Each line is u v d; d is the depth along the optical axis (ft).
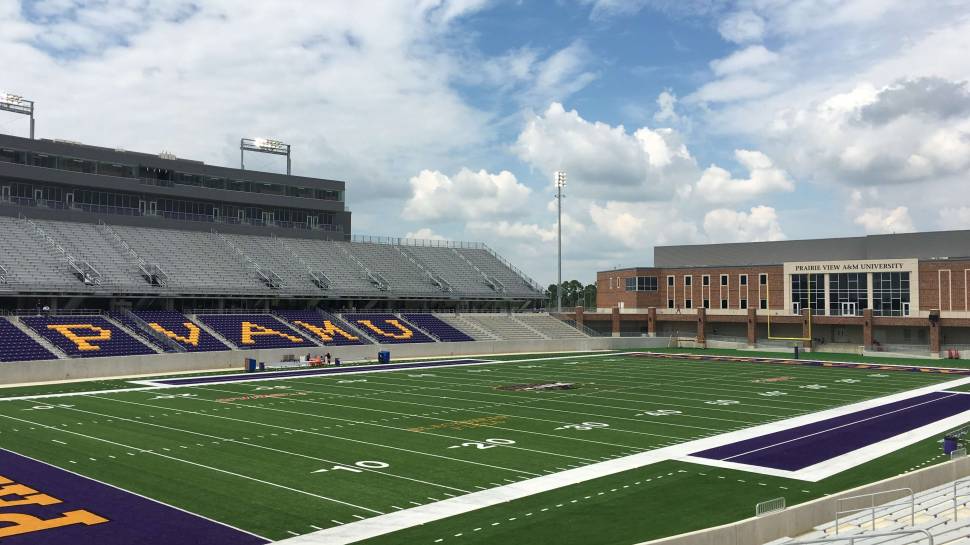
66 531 63.16
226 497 73.82
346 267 294.05
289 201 297.74
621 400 143.43
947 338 262.26
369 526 65.10
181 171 270.26
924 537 53.52
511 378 182.70
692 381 177.06
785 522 60.13
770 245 320.09
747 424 116.67
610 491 76.79
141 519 66.59
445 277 318.04
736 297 307.17
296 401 140.46
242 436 104.94
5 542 60.18
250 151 315.78
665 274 325.62
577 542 60.95
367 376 186.70
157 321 221.25
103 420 117.50
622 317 322.96
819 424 116.88
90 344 193.67
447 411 129.08
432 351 253.44
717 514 69.05
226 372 195.11
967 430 109.19
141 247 249.96
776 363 229.25
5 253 216.13
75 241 237.25
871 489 69.41
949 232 282.97
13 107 257.55
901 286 269.23
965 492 70.33
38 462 87.66
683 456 93.30
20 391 153.38
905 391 159.22
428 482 80.18
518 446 99.19
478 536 62.49
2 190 236.84
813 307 288.51
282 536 62.44
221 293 242.58
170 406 133.08
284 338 232.53
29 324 196.75
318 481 80.33
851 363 230.07
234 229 284.82
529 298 330.13
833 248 306.35
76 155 247.29
